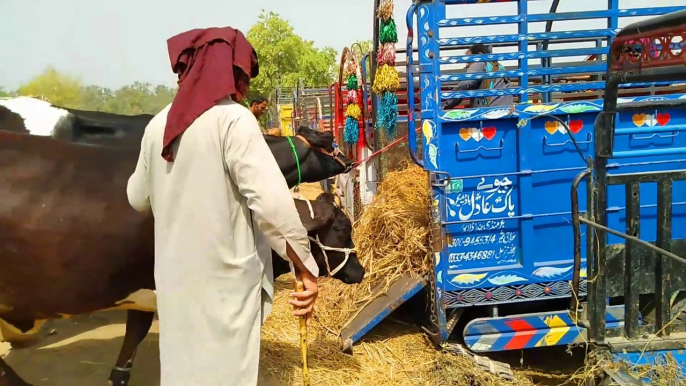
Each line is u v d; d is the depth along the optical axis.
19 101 5.30
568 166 4.15
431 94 4.01
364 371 4.20
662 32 2.56
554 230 4.20
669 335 3.01
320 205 3.98
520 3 4.05
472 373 3.97
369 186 6.33
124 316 5.58
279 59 29.44
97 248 3.32
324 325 4.77
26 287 3.39
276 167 2.39
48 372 4.34
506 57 4.10
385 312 4.40
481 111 4.03
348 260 4.06
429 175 4.05
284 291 6.04
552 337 4.18
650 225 4.23
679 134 4.19
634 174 2.95
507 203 4.14
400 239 4.65
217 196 2.36
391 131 4.87
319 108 11.81
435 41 3.99
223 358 2.40
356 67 6.36
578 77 6.26
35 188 3.36
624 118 4.12
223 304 2.40
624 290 3.04
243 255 2.45
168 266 2.41
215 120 2.34
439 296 4.15
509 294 4.20
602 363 2.91
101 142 4.98
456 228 4.13
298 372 4.19
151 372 4.35
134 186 2.62
